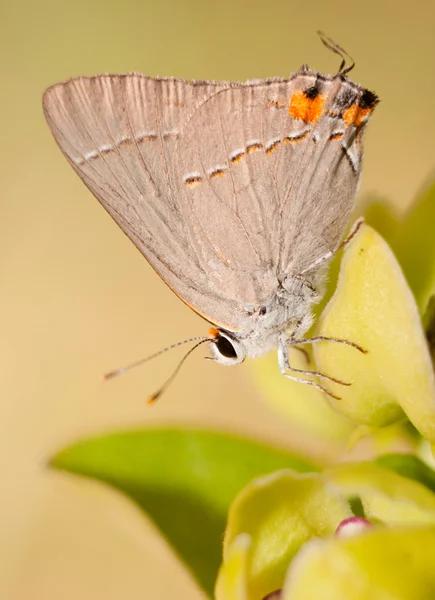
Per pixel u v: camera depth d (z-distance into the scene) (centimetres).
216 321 13
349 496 12
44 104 13
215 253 13
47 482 17
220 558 13
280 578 12
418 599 11
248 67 18
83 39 18
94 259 18
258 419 17
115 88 13
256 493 12
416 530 11
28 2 18
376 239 12
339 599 11
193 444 13
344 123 13
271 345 13
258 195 13
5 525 17
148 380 17
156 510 13
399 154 17
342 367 12
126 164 13
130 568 17
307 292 13
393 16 18
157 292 18
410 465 12
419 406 12
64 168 18
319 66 18
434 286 13
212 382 17
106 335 17
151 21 18
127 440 13
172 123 13
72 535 17
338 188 13
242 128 13
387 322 12
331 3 18
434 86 17
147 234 13
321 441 13
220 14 18
